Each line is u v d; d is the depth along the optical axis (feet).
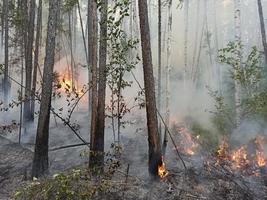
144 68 30.12
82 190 26.71
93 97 31.14
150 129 30.53
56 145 42.42
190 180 31.91
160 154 30.71
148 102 30.37
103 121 31.14
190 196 29.30
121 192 28.14
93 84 31.22
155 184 29.89
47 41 32.37
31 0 48.32
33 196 26.78
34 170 31.81
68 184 26.37
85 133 46.32
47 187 26.48
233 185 33.12
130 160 36.29
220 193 31.30
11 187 31.09
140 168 33.76
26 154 38.22
